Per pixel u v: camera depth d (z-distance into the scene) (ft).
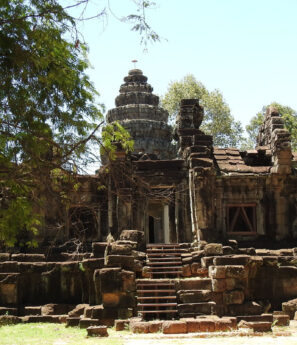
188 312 63.46
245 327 56.65
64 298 75.36
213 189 85.66
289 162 88.58
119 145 84.17
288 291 73.15
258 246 86.74
